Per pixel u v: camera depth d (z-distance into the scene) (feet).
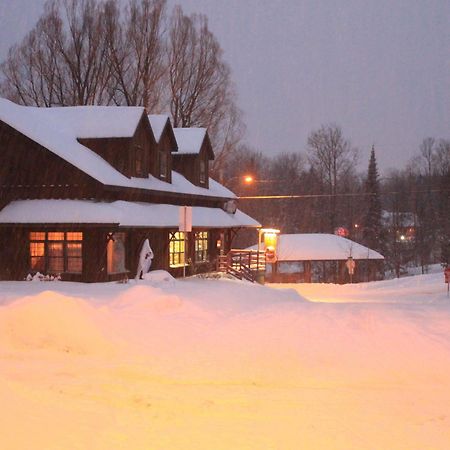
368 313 48.93
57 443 18.62
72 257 79.36
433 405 25.57
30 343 35.47
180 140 113.80
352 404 25.43
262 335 39.81
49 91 156.46
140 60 155.63
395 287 118.73
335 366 33.32
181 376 30.32
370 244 236.63
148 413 22.53
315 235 171.22
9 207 79.36
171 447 18.79
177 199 101.91
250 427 21.31
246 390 27.73
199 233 110.32
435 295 92.99
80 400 23.89
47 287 68.59
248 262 113.09
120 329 39.50
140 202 89.66
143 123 91.50
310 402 25.55
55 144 81.35
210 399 25.41
